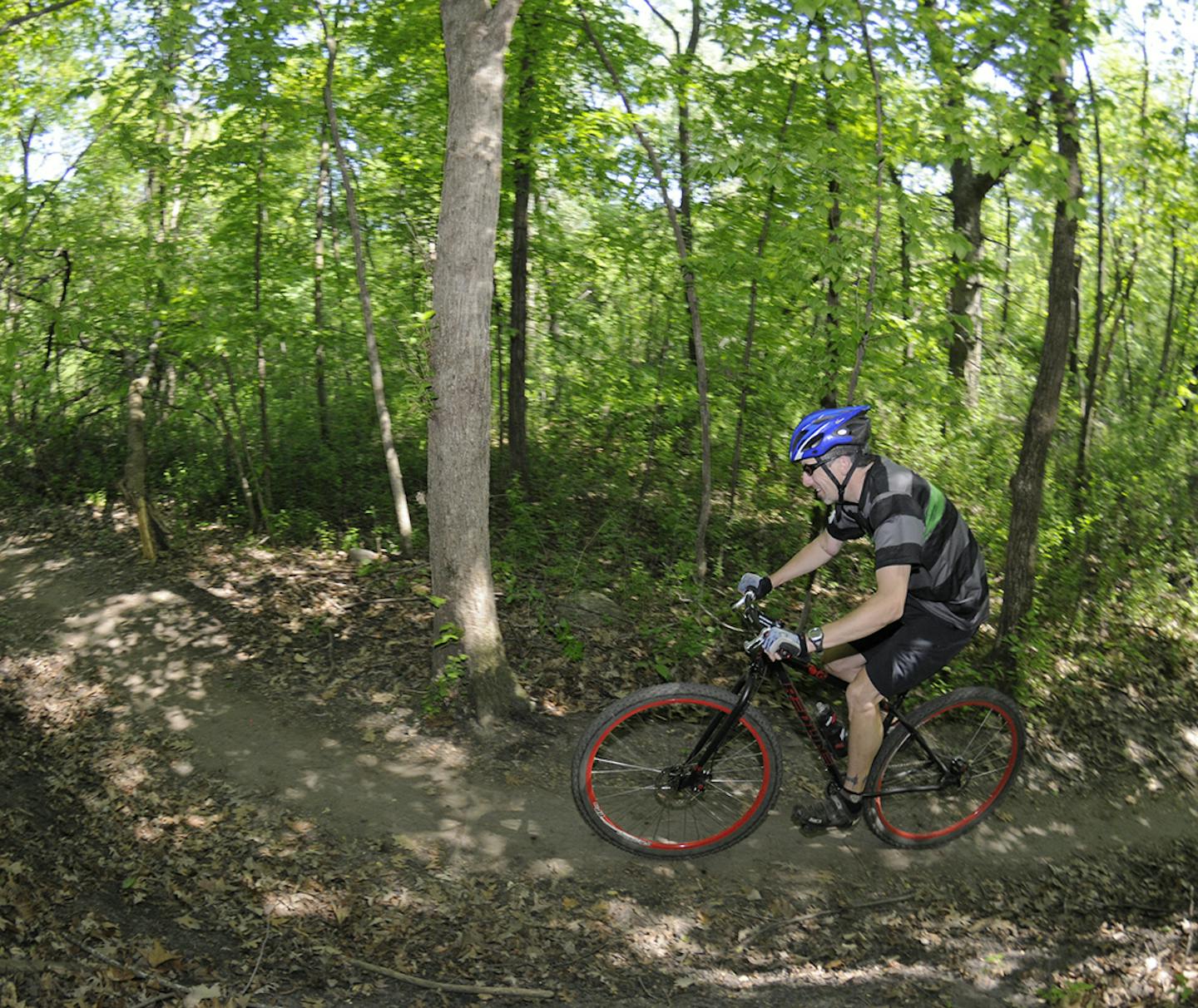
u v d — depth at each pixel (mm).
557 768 5629
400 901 4461
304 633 7262
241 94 8680
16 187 9859
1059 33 6461
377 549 9141
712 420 10180
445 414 5930
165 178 9492
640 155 8766
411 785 5426
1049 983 4188
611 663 6875
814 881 4730
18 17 8125
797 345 7453
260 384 10258
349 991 3811
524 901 4488
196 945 4008
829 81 6262
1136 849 5410
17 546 9320
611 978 4016
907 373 7363
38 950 3686
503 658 6137
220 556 8984
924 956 4312
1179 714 6844
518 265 10250
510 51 8719
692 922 4402
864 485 3939
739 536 9516
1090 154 10242
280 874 4625
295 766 5617
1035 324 13672
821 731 4480
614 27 8766
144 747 5859
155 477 11234
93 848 4746
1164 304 12289
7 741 5848
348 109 9641
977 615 4152
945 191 11469
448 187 5820
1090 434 9219
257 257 9703
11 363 9562
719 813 4840
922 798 4988
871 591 8523
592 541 9078
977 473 9711
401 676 6539
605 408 11031
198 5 8625
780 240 6695
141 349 9953
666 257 9672
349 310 11211
